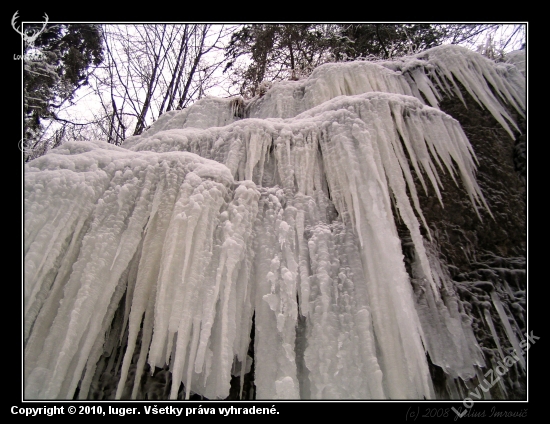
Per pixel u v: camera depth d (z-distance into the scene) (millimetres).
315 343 2812
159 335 2678
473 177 3990
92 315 2775
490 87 4805
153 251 3080
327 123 4070
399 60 5730
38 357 2586
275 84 6328
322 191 3861
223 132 4414
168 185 3334
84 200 3088
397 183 3557
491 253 3607
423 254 3209
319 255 3236
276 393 2639
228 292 2867
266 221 3494
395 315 2822
